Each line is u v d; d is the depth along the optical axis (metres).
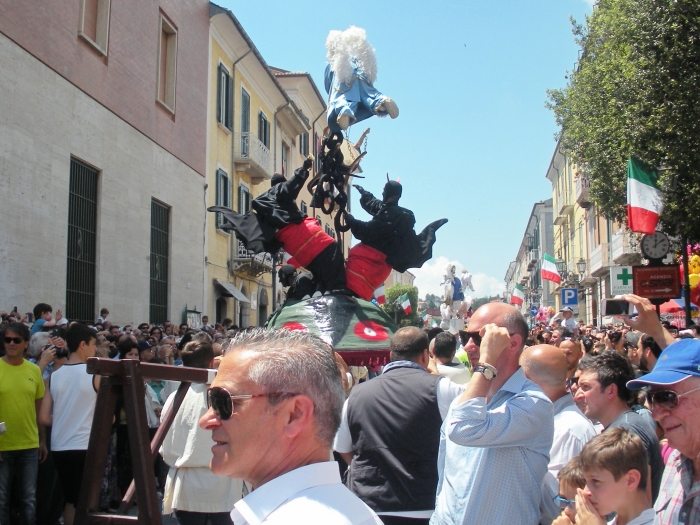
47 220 13.83
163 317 20.00
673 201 14.47
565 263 49.00
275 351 2.08
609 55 18.28
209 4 23.75
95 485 2.62
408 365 4.46
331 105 6.81
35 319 11.16
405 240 6.79
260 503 1.96
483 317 3.61
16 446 6.75
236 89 26.89
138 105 18.20
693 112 13.71
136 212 17.98
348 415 4.36
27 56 13.23
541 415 3.32
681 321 18.45
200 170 22.89
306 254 6.66
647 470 3.05
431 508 4.08
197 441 5.09
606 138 18.12
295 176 6.57
